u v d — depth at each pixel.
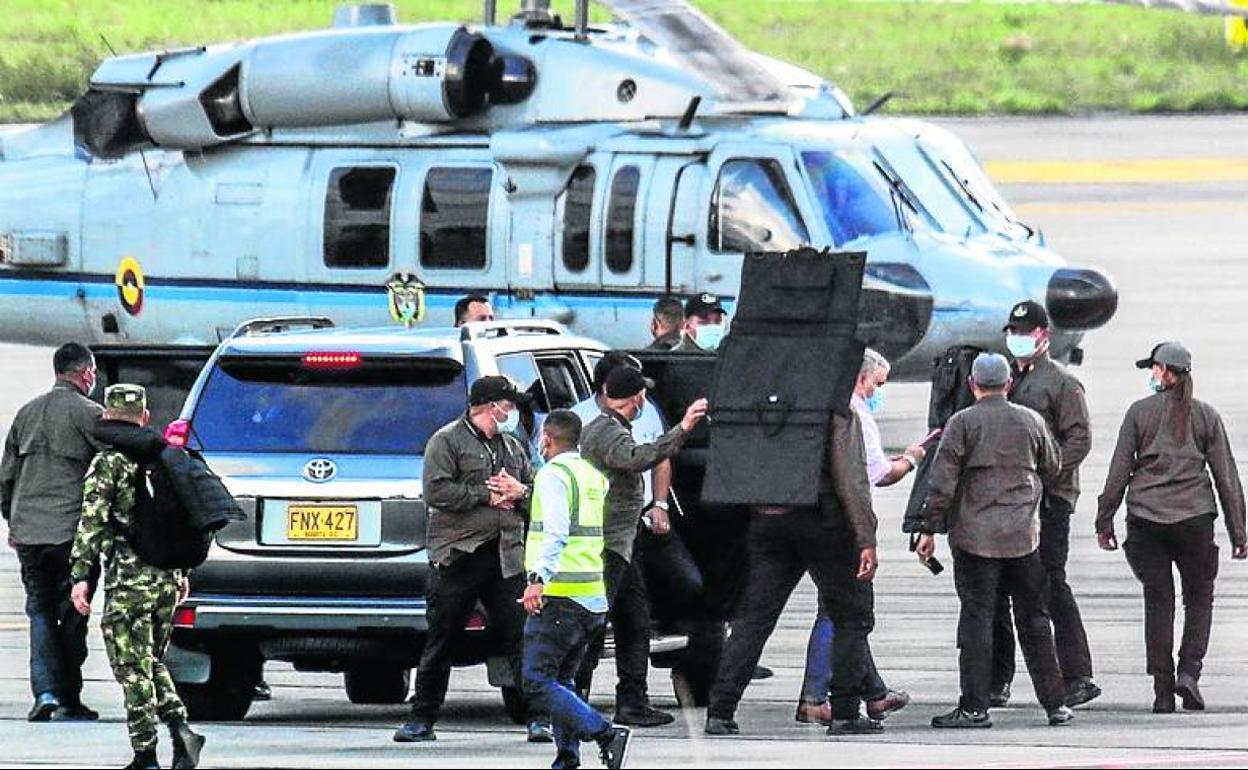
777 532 45.59
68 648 49.03
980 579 47.38
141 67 90.69
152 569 41.16
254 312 89.44
